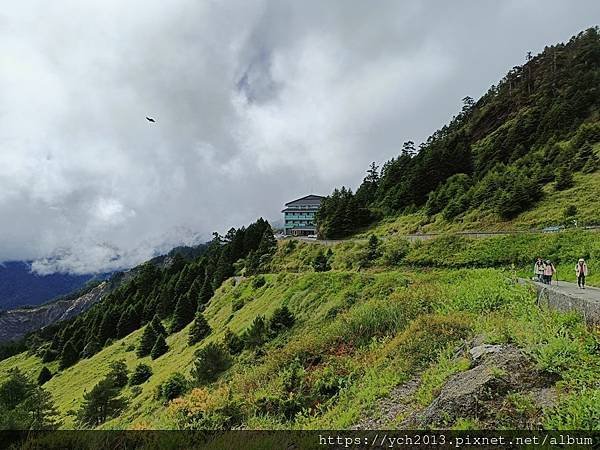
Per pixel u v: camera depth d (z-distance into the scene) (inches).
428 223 2610.7
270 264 2790.4
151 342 2775.6
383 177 4584.2
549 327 470.3
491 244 1573.6
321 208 3742.6
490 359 422.3
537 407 331.3
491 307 741.3
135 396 1761.8
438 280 1153.4
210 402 642.8
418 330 674.8
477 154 3688.5
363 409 499.8
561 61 4372.5
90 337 3841.0
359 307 1086.4
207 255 4441.4
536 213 1935.3
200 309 2997.0
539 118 3516.2
